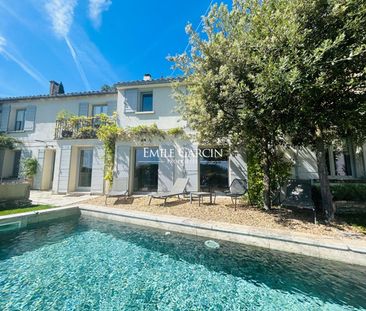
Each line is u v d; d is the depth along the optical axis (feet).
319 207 23.20
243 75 18.31
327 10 14.21
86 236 18.63
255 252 15.05
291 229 16.70
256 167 26.50
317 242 13.94
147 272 13.07
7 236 18.07
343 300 10.36
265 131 21.09
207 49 19.01
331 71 15.07
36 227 20.42
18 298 10.37
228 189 31.45
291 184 21.88
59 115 40.50
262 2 17.72
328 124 17.72
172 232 18.79
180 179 29.89
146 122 35.96
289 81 13.96
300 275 12.46
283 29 14.83
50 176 43.86
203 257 14.84
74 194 35.63
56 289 11.20
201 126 22.50
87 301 10.30
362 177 27.73
